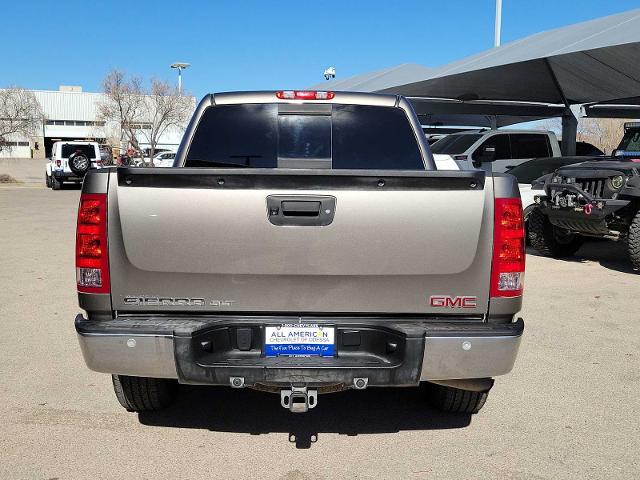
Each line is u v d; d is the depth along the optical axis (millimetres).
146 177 2957
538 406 4051
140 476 3148
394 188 2994
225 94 4672
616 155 10539
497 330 2992
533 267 9078
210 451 3422
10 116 49750
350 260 3020
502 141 14938
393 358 3023
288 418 3859
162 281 3027
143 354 2936
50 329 5652
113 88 50281
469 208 3010
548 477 3164
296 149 4609
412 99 21297
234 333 3061
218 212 2982
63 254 9750
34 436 3568
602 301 6898
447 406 3838
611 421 3826
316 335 3059
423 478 3150
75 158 16734
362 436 3623
